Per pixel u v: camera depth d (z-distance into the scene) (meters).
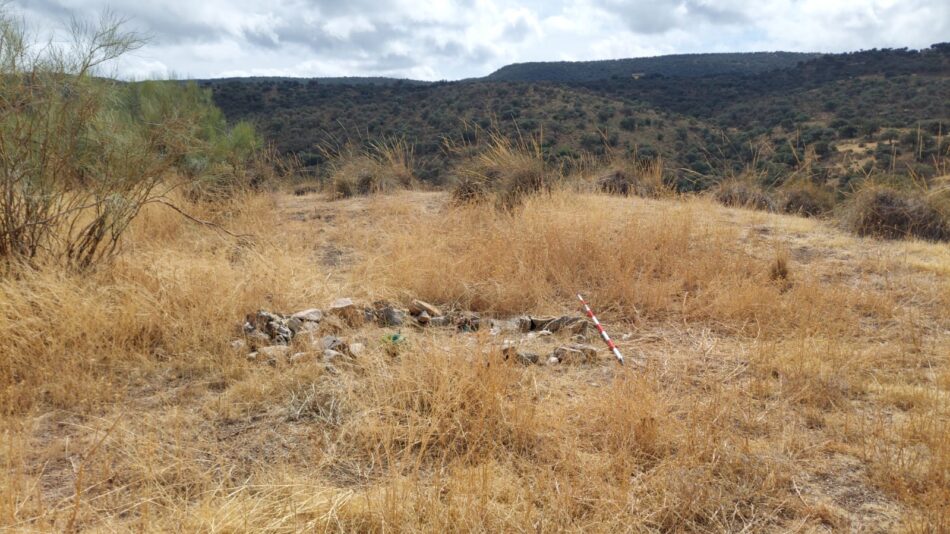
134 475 3.29
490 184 10.81
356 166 13.50
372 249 8.37
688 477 3.33
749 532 2.99
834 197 11.49
